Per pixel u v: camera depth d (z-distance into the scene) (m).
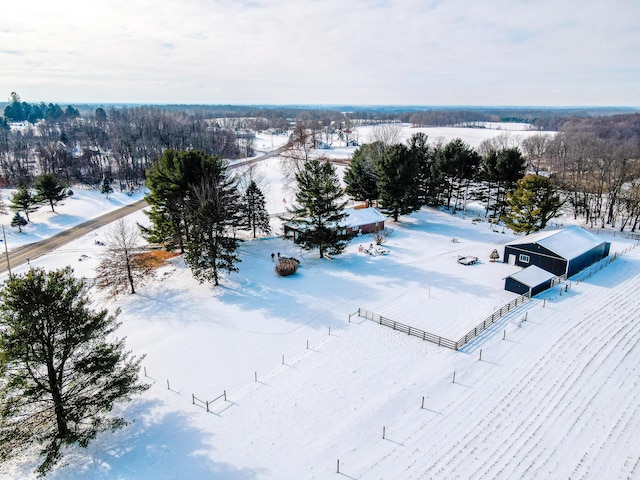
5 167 98.94
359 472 19.98
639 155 103.88
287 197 80.12
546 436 22.06
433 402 24.81
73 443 22.09
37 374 23.59
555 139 130.88
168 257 50.59
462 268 45.50
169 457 21.25
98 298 40.25
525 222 54.44
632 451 20.92
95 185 92.81
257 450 21.56
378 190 64.44
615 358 28.92
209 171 47.59
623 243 56.00
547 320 34.09
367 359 29.25
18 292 19.77
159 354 30.69
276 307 37.09
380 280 42.38
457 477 19.53
